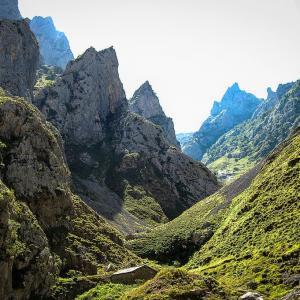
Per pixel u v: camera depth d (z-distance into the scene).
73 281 81.25
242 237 92.69
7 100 98.94
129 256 107.94
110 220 165.12
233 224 106.31
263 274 66.69
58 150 108.56
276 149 140.88
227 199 139.25
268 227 87.19
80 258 91.62
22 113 100.06
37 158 99.06
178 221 149.12
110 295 75.06
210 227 124.00
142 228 174.00
